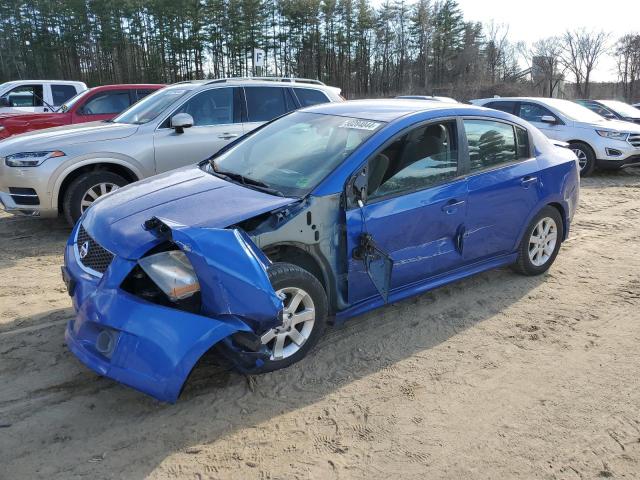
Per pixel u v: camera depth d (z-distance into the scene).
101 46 63.44
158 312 2.91
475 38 70.12
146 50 64.25
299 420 3.14
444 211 4.21
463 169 4.42
